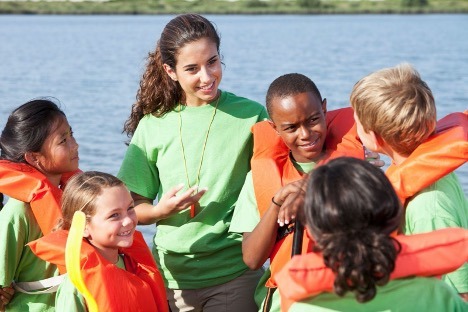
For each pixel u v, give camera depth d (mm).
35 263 4727
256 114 5000
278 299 4211
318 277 2977
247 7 118062
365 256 2842
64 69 29625
